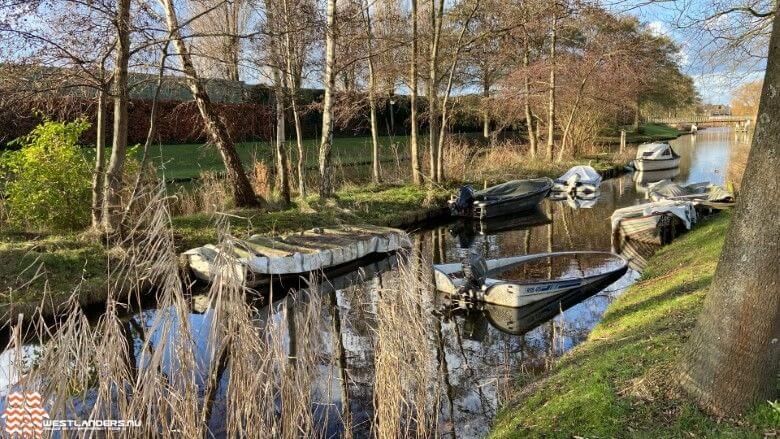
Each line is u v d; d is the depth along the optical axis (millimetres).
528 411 4180
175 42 10555
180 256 8750
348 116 17703
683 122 56844
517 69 23188
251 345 3924
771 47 2811
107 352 3516
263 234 10461
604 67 22578
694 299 5398
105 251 8195
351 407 4922
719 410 3148
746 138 41406
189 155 18516
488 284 7590
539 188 16125
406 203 14469
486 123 28719
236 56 11266
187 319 3742
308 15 11797
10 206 9203
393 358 4324
